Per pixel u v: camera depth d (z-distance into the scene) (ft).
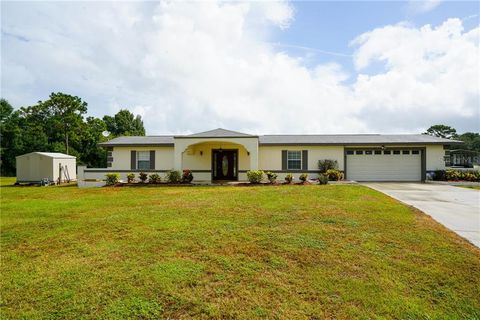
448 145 56.54
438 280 11.46
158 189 45.88
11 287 11.21
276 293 10.55
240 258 13.85
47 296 10.48
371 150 58.23
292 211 24.17
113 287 11.06
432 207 26.53
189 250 15.05
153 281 11.50
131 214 24.25
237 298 10.22
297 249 14.99
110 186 51.78
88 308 9.64
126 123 157.79
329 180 53.21
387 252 14.47
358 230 18.31
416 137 62.44
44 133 119.55
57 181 61.46
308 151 59.00
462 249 14.83
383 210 24.34
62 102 114.52
